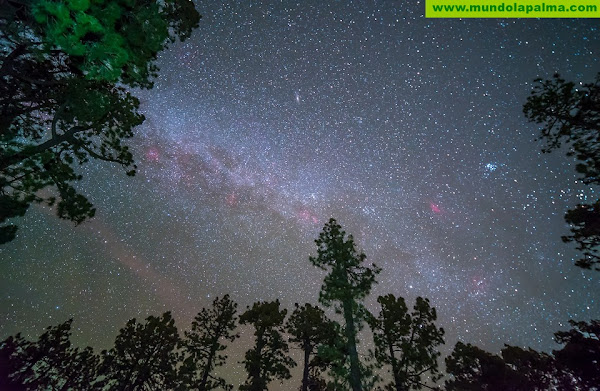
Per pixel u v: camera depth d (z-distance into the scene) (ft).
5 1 18.78
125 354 52.75
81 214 31.37
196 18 32.63
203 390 54.70
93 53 22.33
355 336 43.83
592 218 31.32
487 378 54.39
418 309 54.85
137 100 33.35
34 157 26.13
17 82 26.43
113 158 33.78
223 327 66.95
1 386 40.73
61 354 47.85
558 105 31.04
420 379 47.09
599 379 44.83
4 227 24.56
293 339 58.85
